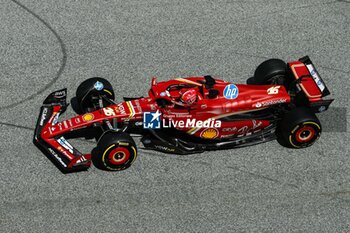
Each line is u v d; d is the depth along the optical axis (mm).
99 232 27453
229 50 39250
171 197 29312
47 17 40812
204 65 38000
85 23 40531
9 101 34344
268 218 28578
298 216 28781
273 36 40625
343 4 43969
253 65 38188
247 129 32250
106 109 30812
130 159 30203
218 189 29922
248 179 30578
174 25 40969
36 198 28828
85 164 29359
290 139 31641
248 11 42625
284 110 32281
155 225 27922
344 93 36531
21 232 27234
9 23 40031
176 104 30297
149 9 42219
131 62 37781
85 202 28781
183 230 27766
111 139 29078
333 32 41344
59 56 37812
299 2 43844
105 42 39156
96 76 36531
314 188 30297
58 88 35531
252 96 31625
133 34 39969
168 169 30812
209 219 28344
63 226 27609
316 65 38531
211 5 43000
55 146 29922
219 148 31984
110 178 30094
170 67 37625
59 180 29797
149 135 32000
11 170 30156
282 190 30078
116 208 28594
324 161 31906
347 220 28750
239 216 28594
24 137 32062
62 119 33438
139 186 29797
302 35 40875
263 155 32031
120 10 41938
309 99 31578
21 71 36469
